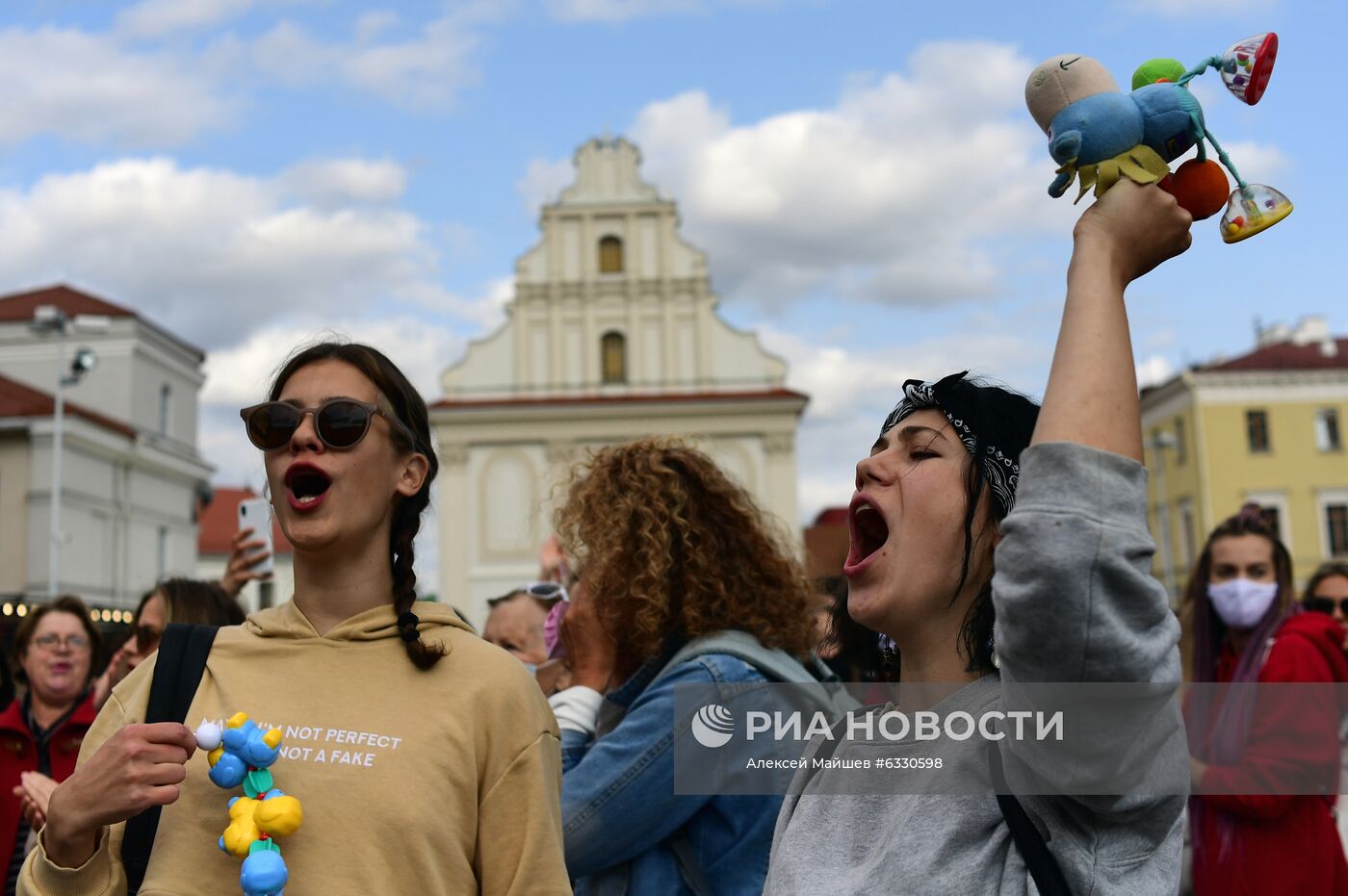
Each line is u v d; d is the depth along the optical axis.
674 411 35.88
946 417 1.45
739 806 2.21
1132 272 1.23
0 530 33.31
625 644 2.52
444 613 1.94
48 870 1.61
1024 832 1.24
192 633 1.90
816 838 1.44
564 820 2.23
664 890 2.20
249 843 1.61
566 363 36.66
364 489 1.88
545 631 3.55
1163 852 1.22
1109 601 1.12
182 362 43.38
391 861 1.68
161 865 1.69
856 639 2.65
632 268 36.94
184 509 41.38
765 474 35.66
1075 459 1.14
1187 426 43.34
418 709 1.79
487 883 1.79
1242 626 3.54
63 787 1.61
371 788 1.71
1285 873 3.15
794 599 2.46
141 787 1.57
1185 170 1.23
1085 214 1.24
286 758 1.73
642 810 2.19
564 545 2.75
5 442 33.69
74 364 27.98
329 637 1.86
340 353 1.98
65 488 34.06
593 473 2.62
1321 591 5.66
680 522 2.43
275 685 1.81
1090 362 1.18
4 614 9.43
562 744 2.60
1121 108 1.21
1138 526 1.14
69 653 4.09
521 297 36.81
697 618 2.36
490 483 35.72
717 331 36.72
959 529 1.42
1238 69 1.19
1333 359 43.19
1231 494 42.34
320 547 1.85
